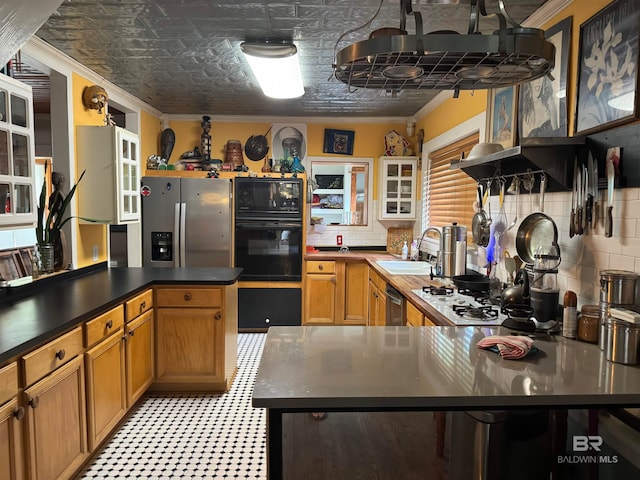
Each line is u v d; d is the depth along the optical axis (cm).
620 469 131
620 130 176
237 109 482
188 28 262
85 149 329
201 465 231
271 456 128
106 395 237
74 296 250
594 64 192
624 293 162
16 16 169
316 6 232
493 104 293
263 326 480
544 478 132
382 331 192
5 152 219
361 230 541
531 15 238
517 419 130
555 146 200
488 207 300
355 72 149
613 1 179
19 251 282
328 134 523
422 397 126
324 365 149
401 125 529
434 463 131
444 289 279
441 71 148
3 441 158
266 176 471
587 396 129
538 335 187
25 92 232
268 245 475
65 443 198
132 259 452
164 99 440
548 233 223
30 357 172
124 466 229
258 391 128
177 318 309
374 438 130
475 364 152
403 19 146
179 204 448
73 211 323
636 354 151
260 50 284
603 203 187
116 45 291
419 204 496
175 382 313
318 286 482
